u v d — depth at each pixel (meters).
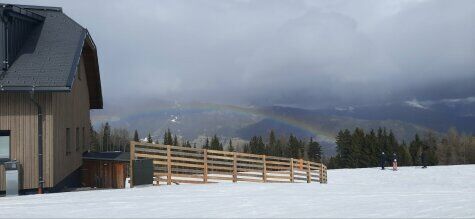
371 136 84.12
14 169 15.02
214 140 91.50
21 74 15.48
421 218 10.49
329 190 17.03
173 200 13.43
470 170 33.78
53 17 18.91
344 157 86.94
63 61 16.22
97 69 22.98
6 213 11.11
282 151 106.62
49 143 15.74
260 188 17.28
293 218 10.44
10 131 15.48
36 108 15.70
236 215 10.83
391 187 19.41
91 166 21.16
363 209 11.76
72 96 19.17
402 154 83.88
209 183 19.89
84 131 22.62
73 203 12.77
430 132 107.75
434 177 30.00
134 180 17.47
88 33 18.72
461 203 13.05
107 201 13.16
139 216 10.71
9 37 15.96
